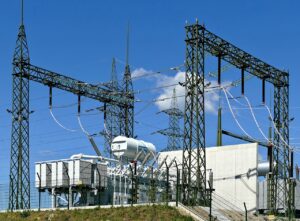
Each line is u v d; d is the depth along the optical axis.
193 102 62.50
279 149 75.00
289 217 68.56
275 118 75.88
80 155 67.75
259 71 71.69
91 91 80.69
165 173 69.75
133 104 86.81
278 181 76.81
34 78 74.25
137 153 70.94
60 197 66.81
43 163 67.94
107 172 67.31
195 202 60.03
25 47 73.62
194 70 63.03
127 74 87.75
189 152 61.66
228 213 64.88
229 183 75.12
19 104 72.12
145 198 67.69
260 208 76.81
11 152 71.12
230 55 67.12
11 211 66.38
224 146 76.44
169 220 55.19
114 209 59.72
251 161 74.12
